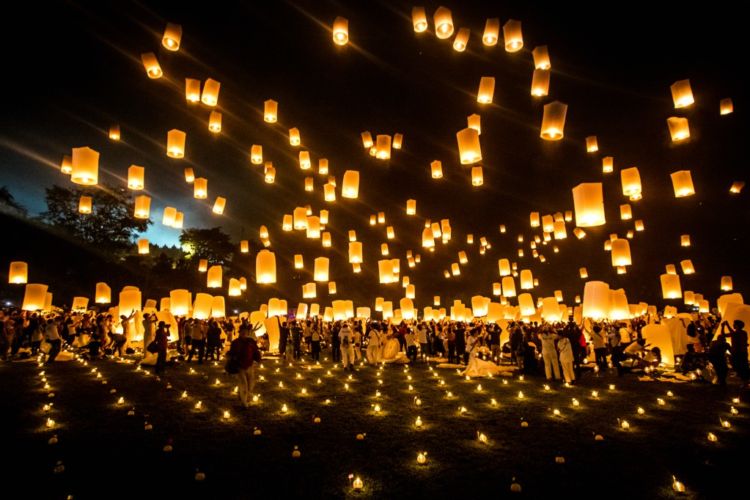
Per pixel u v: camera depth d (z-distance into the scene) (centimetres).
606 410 815
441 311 2345
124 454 566
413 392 1000
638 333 1725
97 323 1620
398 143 1354
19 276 1553
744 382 953
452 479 489
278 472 509
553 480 487
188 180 1327
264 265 1128
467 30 811
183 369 1342
